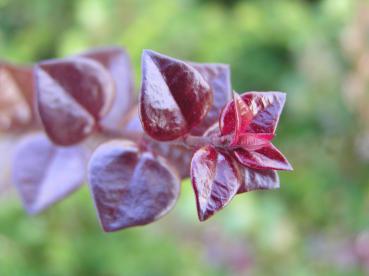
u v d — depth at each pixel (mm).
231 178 81
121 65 128
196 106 91
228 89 102
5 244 253
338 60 332
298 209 334
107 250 266
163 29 374
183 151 98
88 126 118
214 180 81
